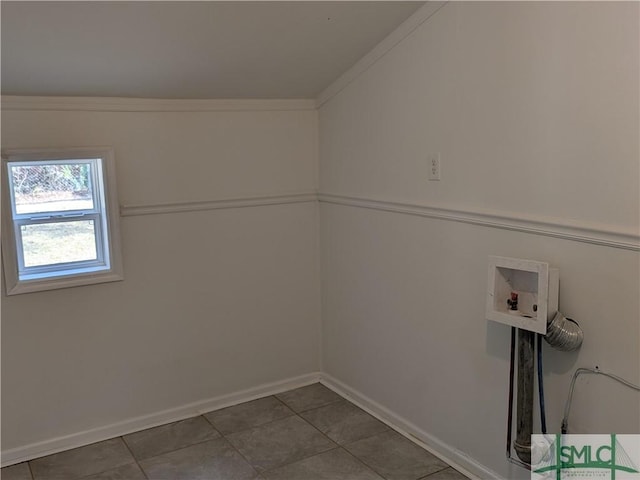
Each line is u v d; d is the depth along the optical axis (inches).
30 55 92.8
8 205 103.6
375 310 121.6
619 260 76.8
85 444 114.9
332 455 110.1
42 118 105.0
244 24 96.3
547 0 81.7
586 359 82.3
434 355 108.2
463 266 99.7
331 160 129.3
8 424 108.7
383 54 110.3
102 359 115.8
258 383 134.6
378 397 124.1
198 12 90.5
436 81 100.2
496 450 98.3
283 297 135.0
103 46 94.7
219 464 107.7
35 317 108.7
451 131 98.6
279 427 120.4
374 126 115.4
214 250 125.0
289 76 118.0
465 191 97.5
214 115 121.1
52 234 110.5
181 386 125.1
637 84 72.9
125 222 114.9
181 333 123.6
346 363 132.9
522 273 86.0
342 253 129.6
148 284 118.7
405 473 104.0
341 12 97.2
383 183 115.0
